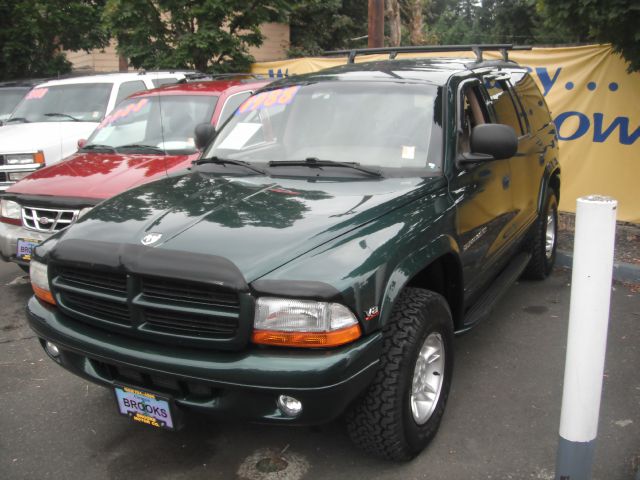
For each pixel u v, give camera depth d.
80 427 3.70
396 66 4.56
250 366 2.67
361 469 3.24
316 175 3.73
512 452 3.36
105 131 6.88
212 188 3.62
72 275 3.15
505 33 24.98
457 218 3.62
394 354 2.96
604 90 7.50
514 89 5.31
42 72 15.12
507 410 3.79
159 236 2.99
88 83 8.91
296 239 2.89
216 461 3.35
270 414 2.75
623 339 4.75
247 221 3.08
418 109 3.96
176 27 11.30
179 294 2.83
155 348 2.88
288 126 4.18
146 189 3.76
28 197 5.46
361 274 2.78
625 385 4.05
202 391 2.86
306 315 2.66
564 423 2.55
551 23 6.67
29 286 6.25
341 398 2.70
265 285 2.68
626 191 7.57
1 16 14.38
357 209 3.18
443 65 4.58
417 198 3.42
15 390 4.16
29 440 3.58
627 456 3.31
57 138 7.86
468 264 3.83
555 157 6.05
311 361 2.64
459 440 3.48
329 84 4.35
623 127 7.46
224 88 7.05
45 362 4.58
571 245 7.00
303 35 18.44
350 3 19.44
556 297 5.71
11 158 7.57
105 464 3.35
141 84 9.01
